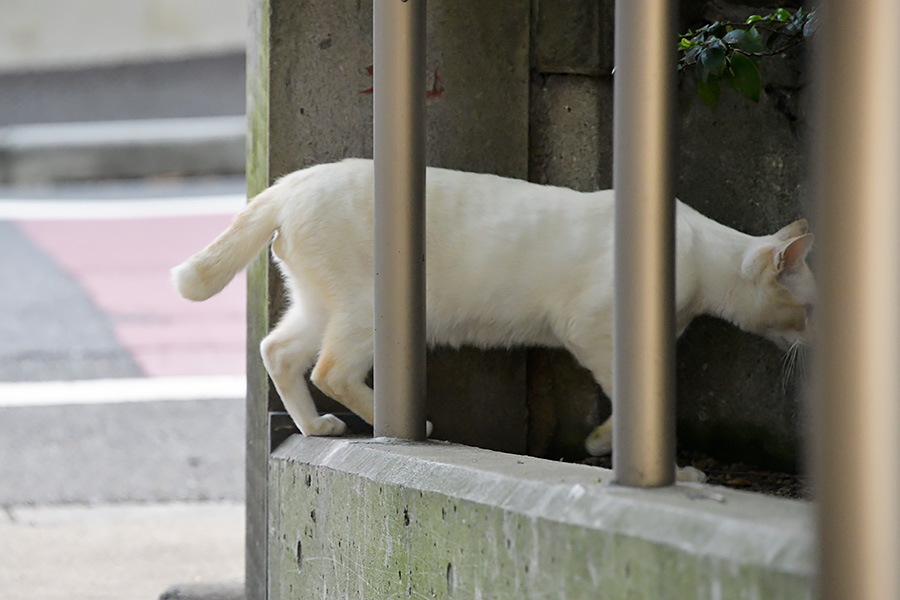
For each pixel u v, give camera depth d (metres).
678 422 5.53
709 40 4.34
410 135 3.95
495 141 5.25
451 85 5.18
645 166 2.57
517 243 4.66
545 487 2.71
